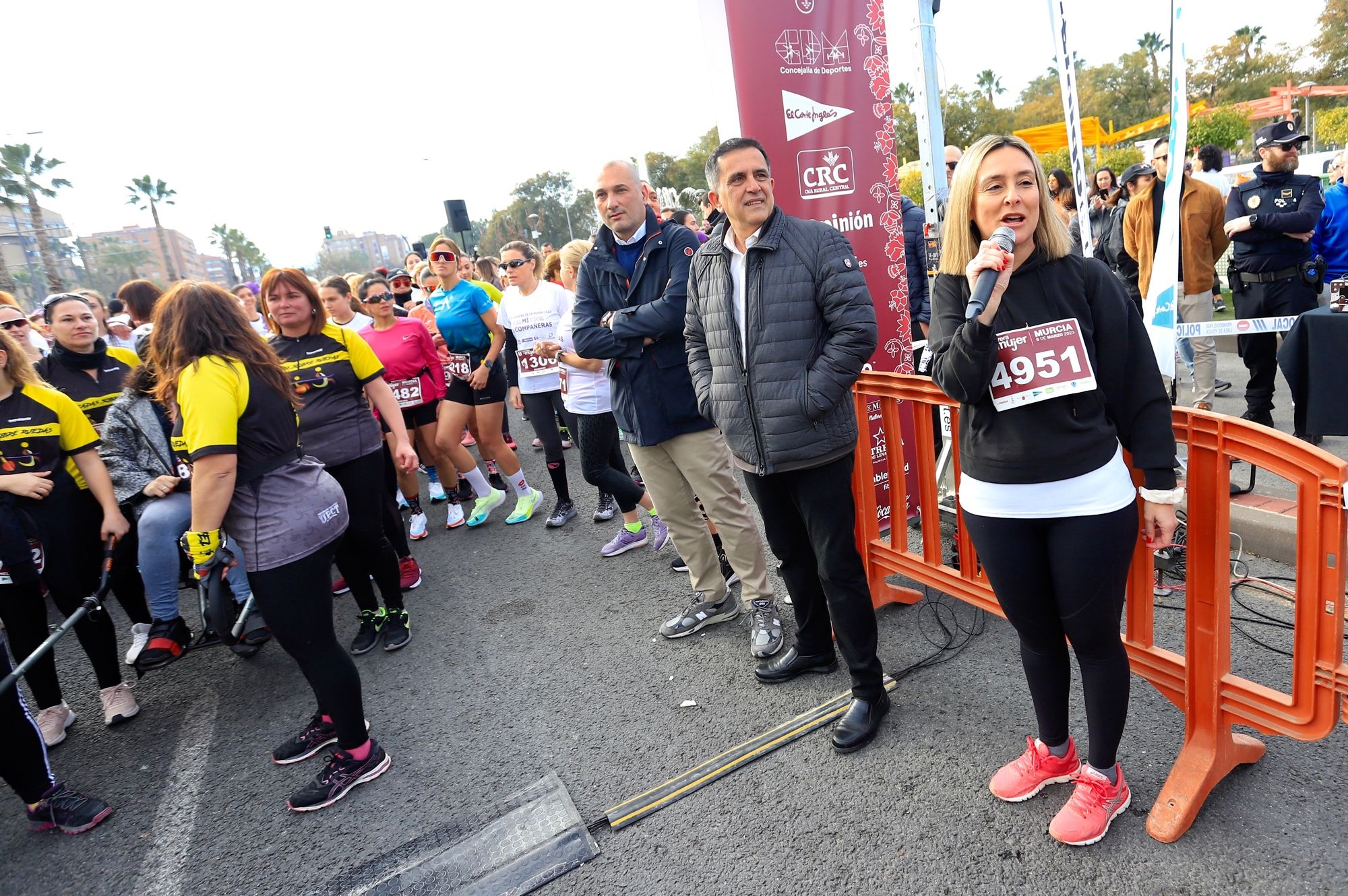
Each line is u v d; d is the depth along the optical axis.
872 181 3.67
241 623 2.54
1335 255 5.03
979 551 1.92
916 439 2.79
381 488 3.64
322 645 2.52
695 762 2.52
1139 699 2.47
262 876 2.31
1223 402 5.72
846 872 1.98
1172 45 3.48
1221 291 7.04
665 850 2.15
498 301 7.30
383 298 4.98
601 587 4.07
